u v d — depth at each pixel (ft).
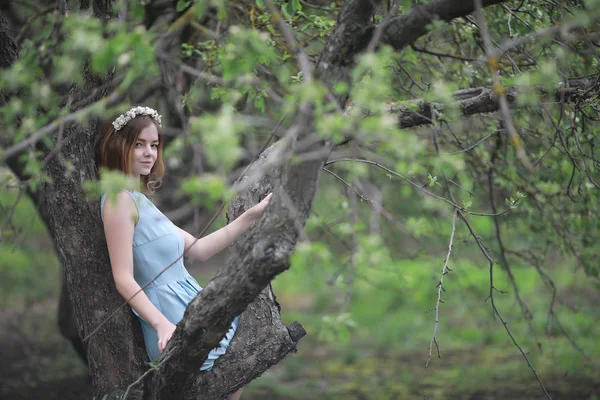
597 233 17.65
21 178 13.89
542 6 12.01
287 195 8.21
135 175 11.18
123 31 7.11
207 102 17.81
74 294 11.07
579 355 29.37
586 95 11.48
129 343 10.95
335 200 18.43
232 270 8.70
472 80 14.14
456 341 35.96
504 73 13.24
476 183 17.97
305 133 7.84
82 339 11.27
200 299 9.07
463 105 11.16
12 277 42.01
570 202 17.11
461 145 14.78
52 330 34.42
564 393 24.43
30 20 16.89
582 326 34.60
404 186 17.97
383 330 39.45
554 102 11.56
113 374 10.88
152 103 20.83
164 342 10.05
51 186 10.89
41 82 10.19
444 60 15.96
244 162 14.10
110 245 10.52
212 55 12.91
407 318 41.22
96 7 11.22
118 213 10.50
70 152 10.87
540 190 17.13
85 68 10.66
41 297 39.17
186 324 9.22
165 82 14.73
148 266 11.00
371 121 6.69
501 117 13.41
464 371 29.58
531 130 15.48
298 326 11.59
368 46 8.13
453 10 8.05
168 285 11.11
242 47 7.25
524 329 34.53
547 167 16.21
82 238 10.87
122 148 10.99
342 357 33.68
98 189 7.70
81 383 25.93
